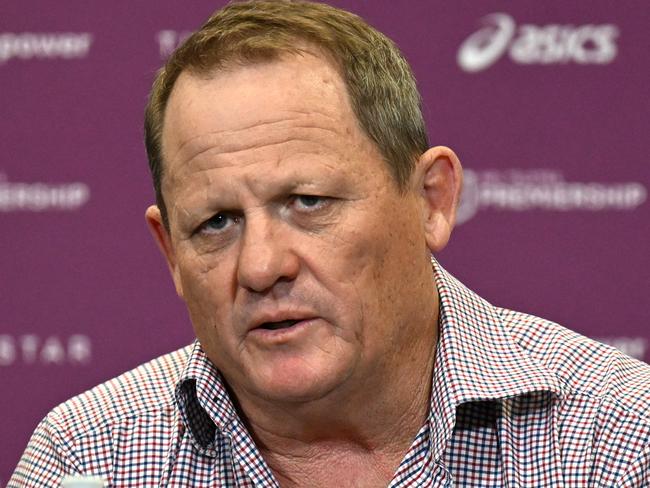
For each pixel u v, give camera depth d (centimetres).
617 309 1187
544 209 1189
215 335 652
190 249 647
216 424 700
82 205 1208
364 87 643
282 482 711
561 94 1185
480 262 1191
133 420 735
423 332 688
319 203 627
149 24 1202
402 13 1191
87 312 1212
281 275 619
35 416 1210
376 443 695
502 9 1189
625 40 1184
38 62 1202
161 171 664
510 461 686
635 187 1184
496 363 710
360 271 632
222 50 639
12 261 1208
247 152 620
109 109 1205
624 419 686
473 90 1188
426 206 687
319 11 675
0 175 1203
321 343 629
